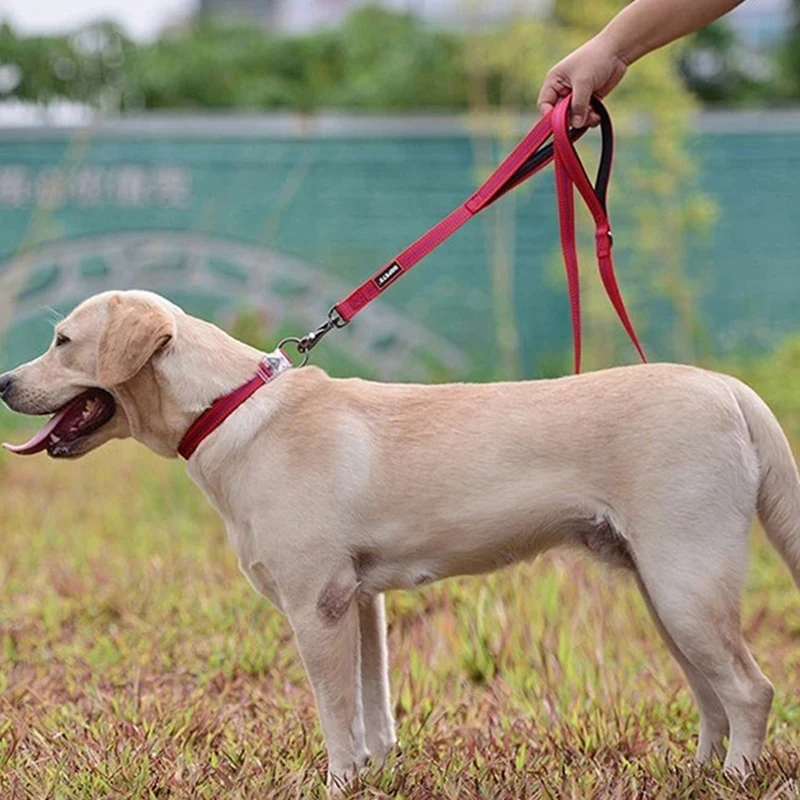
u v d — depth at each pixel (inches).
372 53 820.0
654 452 179.9
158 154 644.1
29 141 641.6
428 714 225.9
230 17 896.9
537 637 264.4
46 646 276.1
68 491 422.3
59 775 192.1
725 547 180.5
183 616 283.1
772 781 181.2
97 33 776.9
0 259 643.5
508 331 625.0
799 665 263.3
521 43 596.1
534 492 183.3
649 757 199.3
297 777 185.8
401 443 187.0
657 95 594.6
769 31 1013.8
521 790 184.4
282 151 645.9
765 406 187.0
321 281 649.6
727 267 643.5
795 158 638.5
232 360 195.0
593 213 203.8
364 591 191.2
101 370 190.9
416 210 648.4
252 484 189.0
